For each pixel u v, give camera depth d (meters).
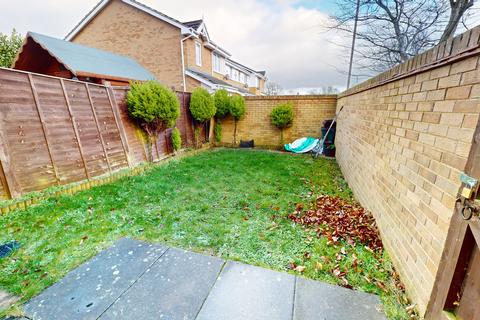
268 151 7.43
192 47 11.27
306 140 7.34
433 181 1.42
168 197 3.38
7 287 1.65
